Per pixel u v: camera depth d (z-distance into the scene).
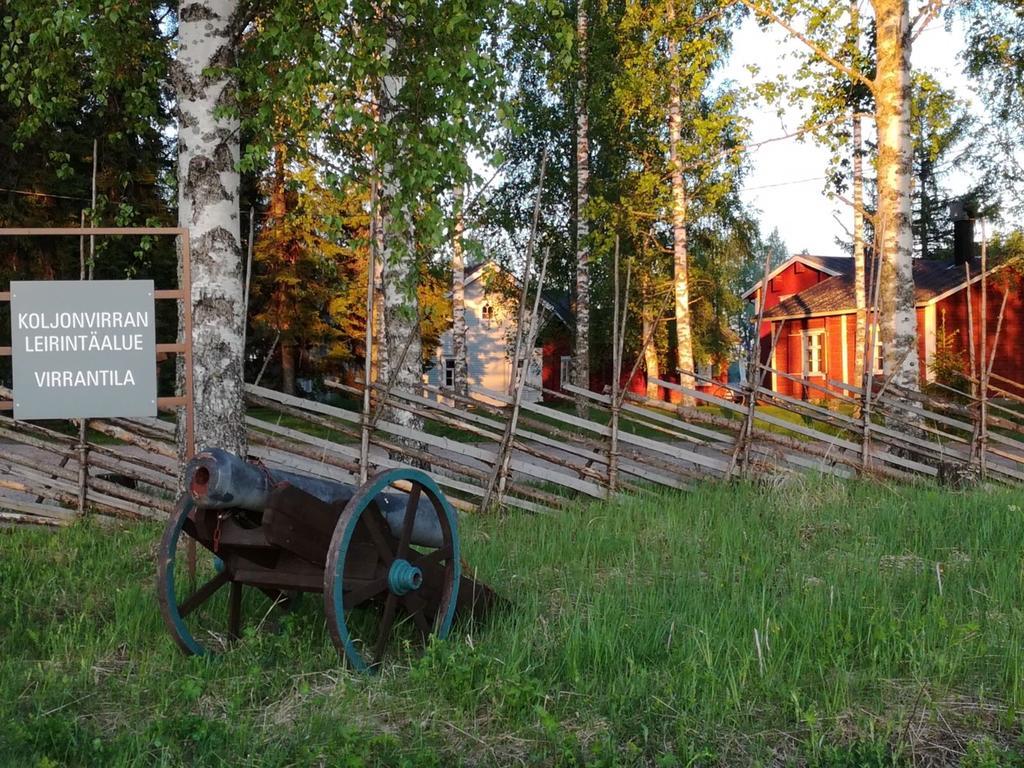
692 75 19.14
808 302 38.69
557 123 27.86
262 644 5.32
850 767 3.84
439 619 5.52
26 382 6.95
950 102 19.45
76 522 9.25
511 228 30.19
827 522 8.90
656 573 6.92
